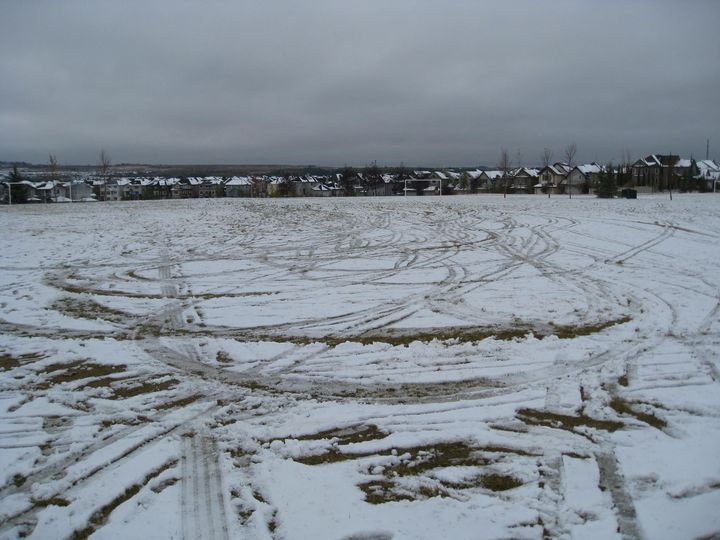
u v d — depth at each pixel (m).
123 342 9.70
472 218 31.67
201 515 5.00
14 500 5.25
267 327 10.57
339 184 108.50
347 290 13.66
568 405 6.91
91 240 23.89
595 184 70.56
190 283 14.89
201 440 6.27
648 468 5.54
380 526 4.82
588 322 10.34
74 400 7.33
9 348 9.48
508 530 4.75
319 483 5.45
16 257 19.34
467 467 5.68
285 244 22.33
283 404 7.12
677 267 15.43
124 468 5.72
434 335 9.85
